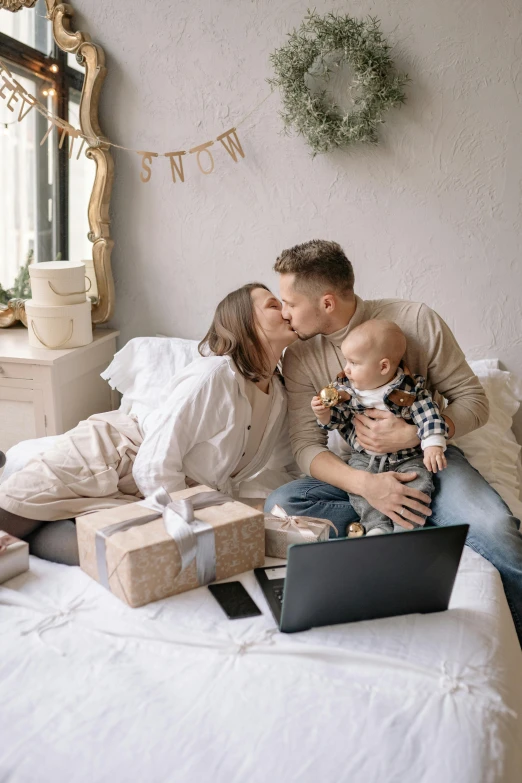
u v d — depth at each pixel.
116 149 2.69
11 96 2.47
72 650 1.28
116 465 1.86
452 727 1.09
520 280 2.49
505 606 1.50
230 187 2.63
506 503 1.93
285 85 2.43
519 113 2.37
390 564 1.32
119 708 1.13
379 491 1.73
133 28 2.57
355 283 2.62
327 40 2.36
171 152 2.61
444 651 1.27
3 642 1.30
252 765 1.03
